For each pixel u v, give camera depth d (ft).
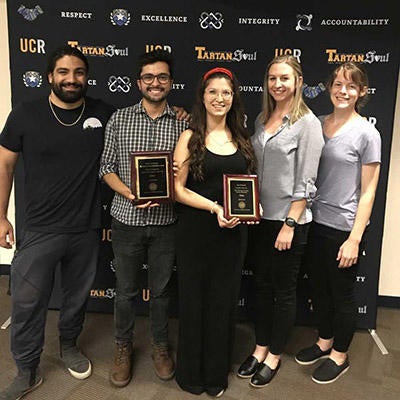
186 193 6.39
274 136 6.49
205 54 8.16
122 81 8.31
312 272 7.48
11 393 6.77
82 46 8.20
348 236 6.90
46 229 6.69
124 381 7.19
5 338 8.34
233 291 6.72
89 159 6.72
